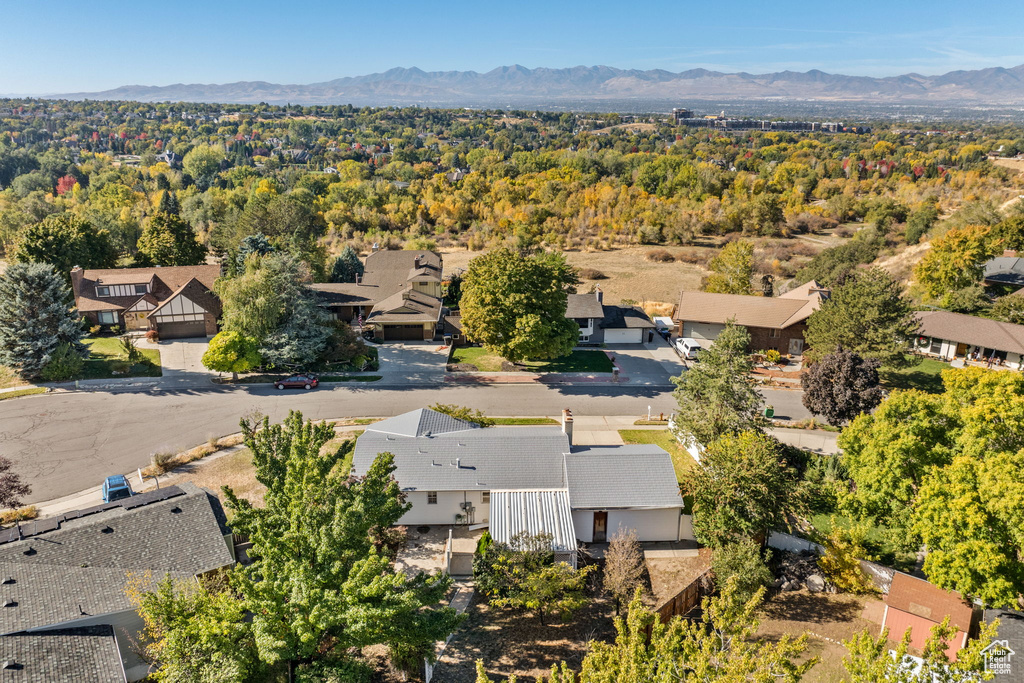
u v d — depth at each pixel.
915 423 31.25
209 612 20.33
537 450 36.81
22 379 54.75
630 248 126.06
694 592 29.98
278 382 54.94
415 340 68.56
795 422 48.84
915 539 29.94
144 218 136.00
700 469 34.84
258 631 19.42
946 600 27.02
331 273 94.19
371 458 36.06
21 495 36.47
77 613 23.72
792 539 33.66
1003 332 59.94
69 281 77.50
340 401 52.53
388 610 19.41
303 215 112.25
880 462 31.27
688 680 17.64
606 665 18.89
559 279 58.72
